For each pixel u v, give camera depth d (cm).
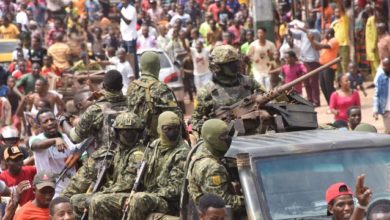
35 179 1623
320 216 1262
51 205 1424
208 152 1365
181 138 1566
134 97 1794
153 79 1806
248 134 1522
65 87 3675
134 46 4422
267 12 3725
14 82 3734
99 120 1858
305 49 3762
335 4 4462
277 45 4678
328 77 3734
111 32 5084
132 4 4394
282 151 1312
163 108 1783
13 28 5088
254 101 1532
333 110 2938
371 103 3803
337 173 1303
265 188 1281
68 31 5388
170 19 5444
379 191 1295
